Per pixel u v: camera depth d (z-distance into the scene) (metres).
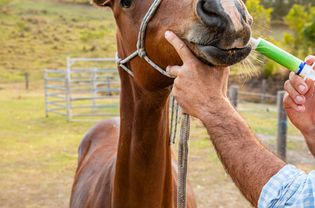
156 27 2.07
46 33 48.00
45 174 9.05
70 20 52.88
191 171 8.74
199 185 7.88
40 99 23.50
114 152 3.73
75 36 47.41
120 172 2.63
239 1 1.77
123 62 2.40
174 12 1.96
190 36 1.80
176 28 1.90
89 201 3.23
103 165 3.58
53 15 54.72
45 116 17.11
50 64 39.12
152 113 2.47
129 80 2.52
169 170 2.67
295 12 21.81
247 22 1.75
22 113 18.00
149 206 2.59
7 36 46.16
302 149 10.07
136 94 2.46
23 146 11.73
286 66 1.77
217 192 7.52
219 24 1.70
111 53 41.19
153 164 2.55
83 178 3.81
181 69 1.79
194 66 1.79
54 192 7.88
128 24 2.27
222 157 1.64
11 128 14.50
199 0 1.77
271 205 1.50
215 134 1.65
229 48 1.74
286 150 9.20
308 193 1.45
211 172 8.67
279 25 25.80
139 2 2.20
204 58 1.78
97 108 18.50
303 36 20.66
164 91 2.36
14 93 27.00
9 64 38.34
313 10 21.56
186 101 1.74
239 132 1.64
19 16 53.31
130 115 2.56
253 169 1.57
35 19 52.22
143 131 2.50
